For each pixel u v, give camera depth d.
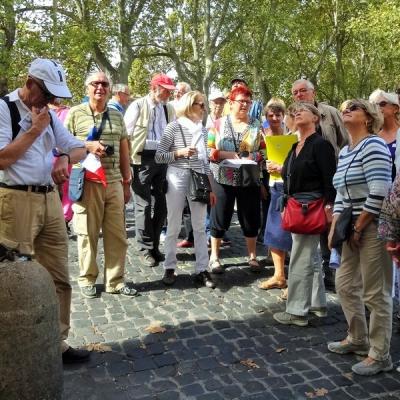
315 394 3.15
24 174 3.12
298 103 4.05
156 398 3.07
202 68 24.11
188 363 3.51
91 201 4.54
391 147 4.38
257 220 5.52
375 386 3.25
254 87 24.92
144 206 5.70
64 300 3.46
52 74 2.96
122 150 4.75
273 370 3.44
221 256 6.12
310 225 3.91
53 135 3.30
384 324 3.37
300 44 28.02
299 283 4.15
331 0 27.98
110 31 20.09
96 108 4.53
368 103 3.41
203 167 5.02
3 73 17.25
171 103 6.77
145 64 31.17
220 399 3.07
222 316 4.34
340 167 3.48
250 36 24.31
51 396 2.46
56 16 18.66
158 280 5.22
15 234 3.14
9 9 16.77
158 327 4.05
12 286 2.34
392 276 3.42
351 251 3.51
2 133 2.94
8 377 2.32
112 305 4.53
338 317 4.38
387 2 21.52
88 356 3.51
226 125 5.52
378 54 27.69
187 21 22.59
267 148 4.88
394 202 2.90
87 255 4.67
